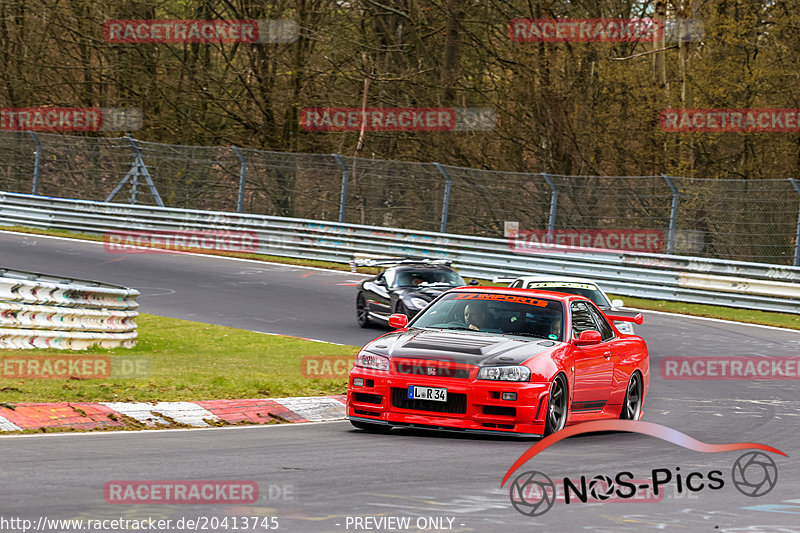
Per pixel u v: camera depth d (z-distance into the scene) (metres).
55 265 99.81
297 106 145.38
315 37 140.75
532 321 37.31
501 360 33.44
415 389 33.47
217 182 129.25
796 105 129.62
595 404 37.72
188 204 130.00
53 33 150.88
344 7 149.00
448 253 108.25
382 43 147.38
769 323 86.00
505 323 37.34
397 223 120.06
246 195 127.75
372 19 147.62
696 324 84.19
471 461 28.55
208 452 28.72
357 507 21.47
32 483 22.95
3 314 50.50
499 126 139.75
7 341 50.78
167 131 152.50
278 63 148.50
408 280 74.00
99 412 34.78
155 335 66.69
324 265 112.56
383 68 146.12
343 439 32.75
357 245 113.31
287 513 20.64
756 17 130.25
